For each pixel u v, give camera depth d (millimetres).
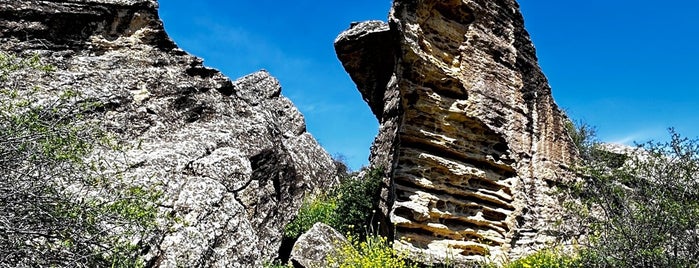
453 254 13508
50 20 12375
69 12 12586
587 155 19156
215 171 10906
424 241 13531
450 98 14031
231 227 9773
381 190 15375
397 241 13242
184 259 8633
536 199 14430
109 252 6320
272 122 15008
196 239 9047
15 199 5578
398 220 13320
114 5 13227
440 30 14039
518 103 15008
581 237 13266
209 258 9031
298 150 19641
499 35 15156
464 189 14078
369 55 18734
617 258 8867
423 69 13469
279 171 13695
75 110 7254
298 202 14781
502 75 14875
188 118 12672
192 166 10789
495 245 13992
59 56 12094
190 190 9891
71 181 6672
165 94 12656
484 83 14414
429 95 13672
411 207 13414
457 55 14297
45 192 5961
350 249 11875
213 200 9898
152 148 10914
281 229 12898
